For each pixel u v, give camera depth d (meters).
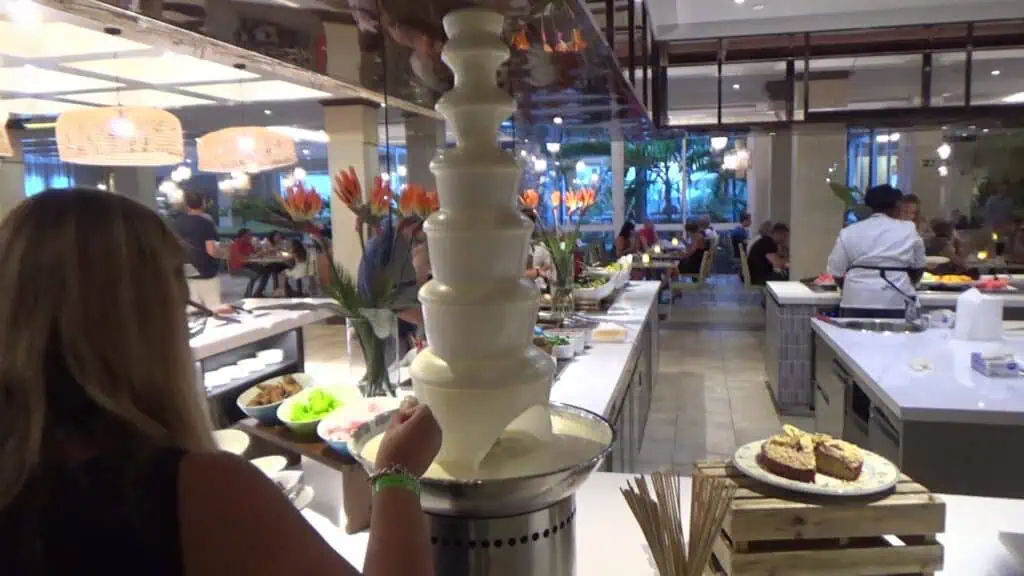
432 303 1.02
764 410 5.27
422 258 1.82
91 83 7.02
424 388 1.03
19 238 0.73
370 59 1.68
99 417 0.71
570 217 4.77
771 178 10.62
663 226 12.35
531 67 2.42
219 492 0.70
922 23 5.96
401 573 0.81
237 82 6.84
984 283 5.24
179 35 1.42
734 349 7.53
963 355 3.00
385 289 1.73
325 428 1.56
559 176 5.53
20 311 0.71
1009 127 6.27
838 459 1.29
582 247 5.83
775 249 9.76
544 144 5.50
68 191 0.76
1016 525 1.46
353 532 1.50
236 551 0.69
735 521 1.18
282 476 1.54
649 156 11.95
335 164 8.05
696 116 6.57
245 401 1.97
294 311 4.43
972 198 8.41
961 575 1.27
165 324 0.76
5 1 1.16
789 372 5.21
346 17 1.31
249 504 0.71
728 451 4.41
